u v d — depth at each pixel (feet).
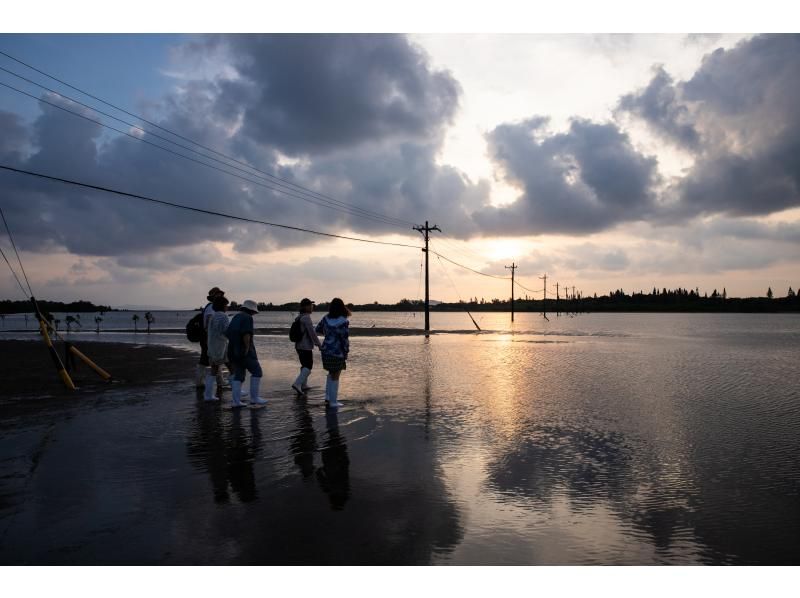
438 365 59.72
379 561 12.77
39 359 59.16
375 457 21.77
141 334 132.16
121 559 12.73
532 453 22.61
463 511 15.96
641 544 13.80
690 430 27.20
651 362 64.90
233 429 26.53
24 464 20.42
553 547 13.60
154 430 26.22
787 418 30.45
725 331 177.68
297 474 19.47
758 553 13.33
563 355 75.31
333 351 31.96
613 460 21.62
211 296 38.29
